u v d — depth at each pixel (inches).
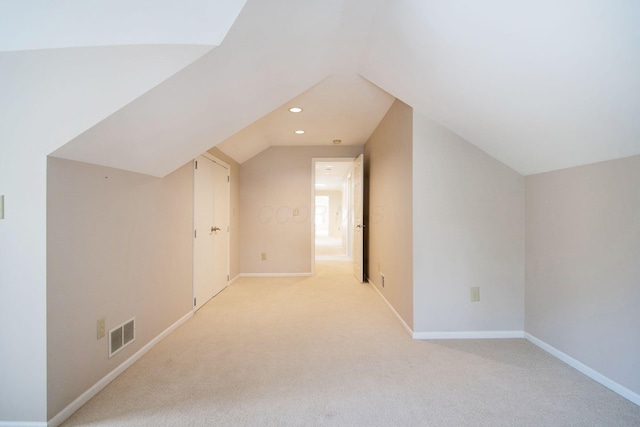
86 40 61.9
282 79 92.3
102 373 75.2
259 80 86.4
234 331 111.7
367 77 103.3
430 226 104.4
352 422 62.3
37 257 60.1
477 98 78.9
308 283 188.5
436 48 70.3
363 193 192.2
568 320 86.2
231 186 188.1
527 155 91.5
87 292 70.8
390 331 111.3
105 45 62.4
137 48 63.4
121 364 82.5
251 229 210.4
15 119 60.9
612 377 73.3
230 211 186.2
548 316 93.7
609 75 52.2
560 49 52.5
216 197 160.9
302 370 83.6
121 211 83.1
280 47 76.8
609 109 59.1
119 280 82.1
